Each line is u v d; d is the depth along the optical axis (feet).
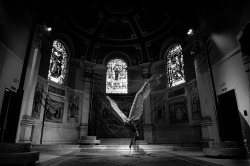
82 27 66.90
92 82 62.75
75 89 61.98
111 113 63.41
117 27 71.41
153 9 62.64
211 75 28.37
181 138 52.90
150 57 69.41
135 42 72.59
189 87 53.72
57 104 55.01
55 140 51.72
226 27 32.24
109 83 69.82
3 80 26.73
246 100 28.25
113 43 73.05
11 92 29.35
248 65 27.22
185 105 54.03
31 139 43.88
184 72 56.34
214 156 23.22
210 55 38.65
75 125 58.75
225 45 33.01
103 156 26.43
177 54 61.62
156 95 63.31
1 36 25.70
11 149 14.69
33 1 35.29
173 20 61.77
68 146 41.27
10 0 27.37
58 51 59.72
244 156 22.59
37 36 44.80
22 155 14.51
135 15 67.10
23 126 38.63
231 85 31.86
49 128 50.75
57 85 56.34
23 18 32.04
